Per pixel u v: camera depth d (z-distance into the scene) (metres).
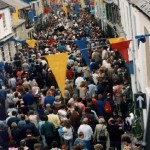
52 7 96.56
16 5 56.66
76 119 17.64
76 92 25.38
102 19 61.06
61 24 70.12
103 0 58.06
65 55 17.70
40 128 16.81
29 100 21.02
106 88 22.16
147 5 16.38
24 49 40.56
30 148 15.40
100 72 24.61
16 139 16.44
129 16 24.75
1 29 43.88
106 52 30.86
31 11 63.94
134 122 18.38
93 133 17.17
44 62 29.69
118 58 30.36
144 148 4.59
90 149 15.94
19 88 22.36
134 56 22.33
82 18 81.62
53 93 21.27
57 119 17.33
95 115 17.58
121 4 33.44
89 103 18.33
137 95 16.28
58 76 17.80
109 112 18.97
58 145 17.11
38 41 40.97
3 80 28.12
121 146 16.78
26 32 58.59
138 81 21.44
